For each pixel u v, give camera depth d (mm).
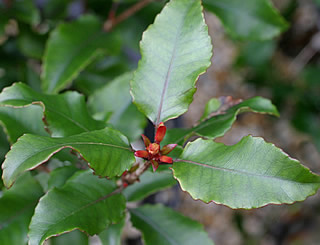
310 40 1308
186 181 372
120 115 508
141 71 406
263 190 361
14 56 657
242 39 612
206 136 426
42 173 477
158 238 473
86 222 392
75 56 559
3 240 428
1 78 631
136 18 642
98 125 438
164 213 485
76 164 457
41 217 385
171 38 404
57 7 656
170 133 445
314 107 1083
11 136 444
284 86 1121
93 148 375
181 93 401
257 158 367
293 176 360
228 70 1436
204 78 1436
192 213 1213
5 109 449
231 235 1190
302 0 1326
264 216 1210
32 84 634
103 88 516
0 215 436
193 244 473
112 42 590
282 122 1323
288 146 1291
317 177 357
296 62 1246
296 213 1188
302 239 1156
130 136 502
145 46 406
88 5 675
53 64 550
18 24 623
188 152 385
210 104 454
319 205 1190
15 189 448
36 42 632
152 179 493
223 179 368
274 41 1104
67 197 399
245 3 595
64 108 431
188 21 403
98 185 415
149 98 405
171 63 404
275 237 1181
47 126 417
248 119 1353
